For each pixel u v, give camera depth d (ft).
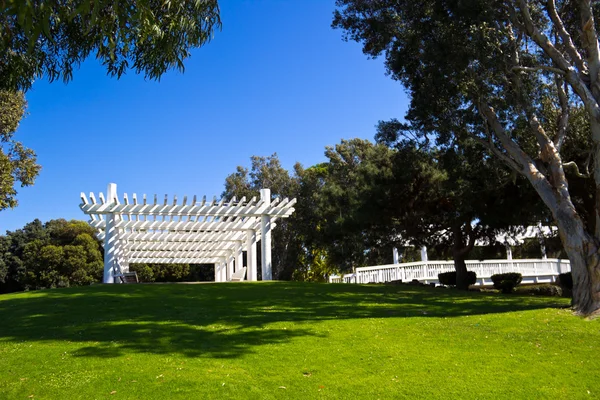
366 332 28.66
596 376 20.76
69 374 20.65
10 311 38.06
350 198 88.53
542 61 43.62
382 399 18.35
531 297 49.57
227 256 93.35
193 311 36.52
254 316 34.19
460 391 19.11
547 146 37.78
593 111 34.53
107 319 32.94
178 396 18.35
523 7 37.45
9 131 71.26
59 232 154.71
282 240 137.59
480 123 44.06
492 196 62.08
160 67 27.66
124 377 20.25
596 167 34.55
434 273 92.68
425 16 42.34
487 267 92.63
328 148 132.26
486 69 39.17
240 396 18.44
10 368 21.56
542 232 80.07
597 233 33.99
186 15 25.32
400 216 70.54
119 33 19.83
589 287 32.99
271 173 140.36
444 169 60.64
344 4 49.39
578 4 39.11
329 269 132.77
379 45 48.47
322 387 19.47
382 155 72.69
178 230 75.20
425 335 27.89
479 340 26.71
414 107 45.70
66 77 28.84
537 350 24.61
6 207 69.41
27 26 15.17
